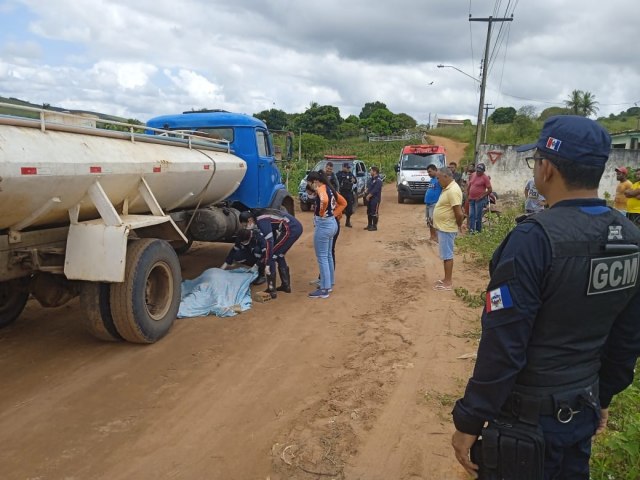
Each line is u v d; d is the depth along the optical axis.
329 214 7.08
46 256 4.93
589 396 1.83
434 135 77.94
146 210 6.17
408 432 3.77
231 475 3.27
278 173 9.98
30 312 6.35
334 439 3.67
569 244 1.71
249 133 8.84
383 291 7.63
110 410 4.04
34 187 4.05
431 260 9.77
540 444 1.77
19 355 5.04
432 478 3.25
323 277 7.28
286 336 5.75
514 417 1.85
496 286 1.77
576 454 1.89
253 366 4.95
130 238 5.36
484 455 1.86
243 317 6.36
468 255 10.16
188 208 7.81
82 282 5.01
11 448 3.50
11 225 4.39
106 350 5.21
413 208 19.34
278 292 7.53
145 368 4.82
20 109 4.11
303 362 5.06
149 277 5.48
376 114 81.25
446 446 3.60
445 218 7.46
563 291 1.72
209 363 4.98
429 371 4.80
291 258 9.98
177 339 5.56
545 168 1.85
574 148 1.76
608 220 1.79
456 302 6.98
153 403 4.18
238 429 3.81
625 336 1.95
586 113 54.94
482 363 1.79
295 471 3.31
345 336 5.79
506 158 19.25
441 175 7.42
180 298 5.89
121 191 5.31
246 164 8.78
